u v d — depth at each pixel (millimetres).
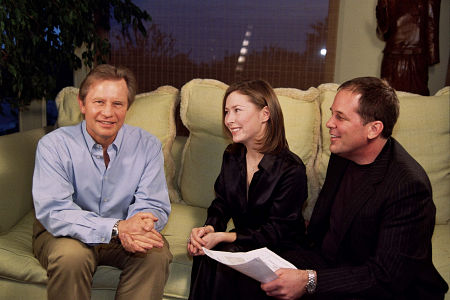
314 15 2807
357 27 2879
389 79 2637
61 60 2334
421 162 1721
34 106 2832
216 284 1232
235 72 2955
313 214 1402
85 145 1450
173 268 1469
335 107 1183
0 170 1644
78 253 1276
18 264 1387
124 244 1310
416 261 1077
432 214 1087
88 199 1486
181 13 2916
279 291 1119
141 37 2984
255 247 1363
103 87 1354
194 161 1934
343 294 1116
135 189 1527
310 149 1841
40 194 1371
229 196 1493
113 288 1444
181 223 1780
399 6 2531
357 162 1257
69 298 1270
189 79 3002
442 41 2840
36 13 2008
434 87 2928
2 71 2129
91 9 2422
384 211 1131
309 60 2871
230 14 2879
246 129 1385
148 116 1985
